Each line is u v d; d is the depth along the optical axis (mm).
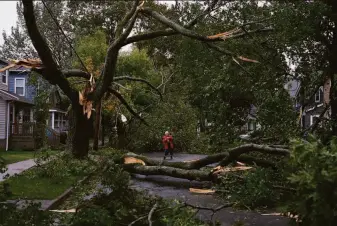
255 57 13688
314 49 13617
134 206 5789
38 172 12312
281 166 6883
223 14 14383
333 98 13344
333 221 3963
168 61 38438
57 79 13672
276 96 11922
